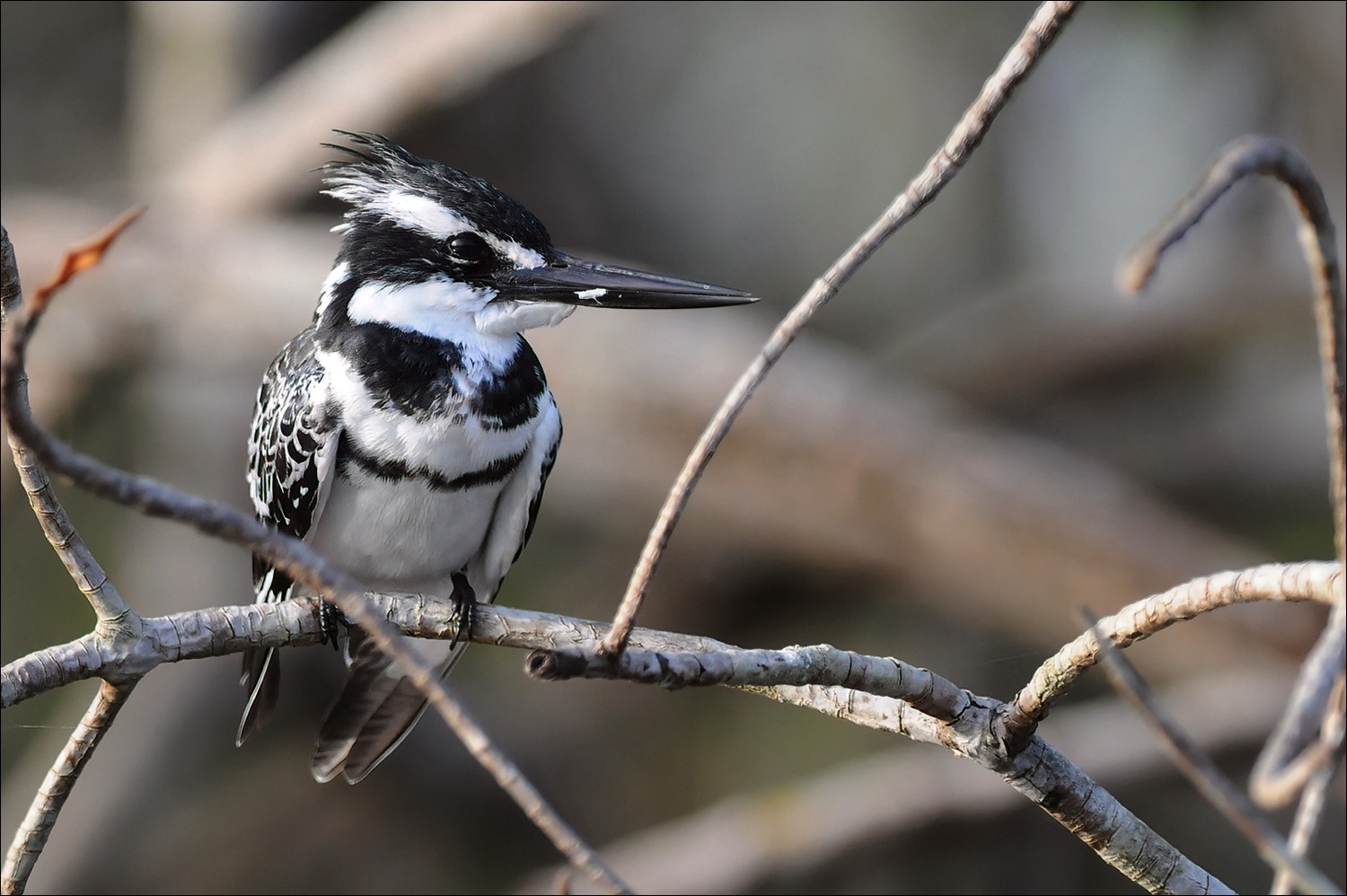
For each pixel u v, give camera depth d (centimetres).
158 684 1275
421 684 346
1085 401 1512
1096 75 1587
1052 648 1255
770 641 1409
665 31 1633
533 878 1159
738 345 1224
